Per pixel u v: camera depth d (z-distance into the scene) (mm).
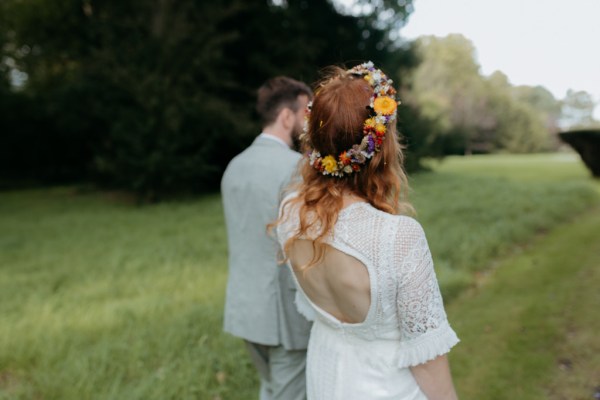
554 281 3865
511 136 38469
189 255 5113
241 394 2445
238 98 12844
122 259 5074
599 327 2885
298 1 12453
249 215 1734
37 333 3062
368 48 14086
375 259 957
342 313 1092
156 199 10844
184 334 2973
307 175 1154
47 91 15422
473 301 3621
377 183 1036
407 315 957
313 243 1048
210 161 13156
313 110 1071
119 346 2824
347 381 1110
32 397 2457
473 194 9055
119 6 11633
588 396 2219
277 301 1711
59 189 14914
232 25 11945
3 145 16969
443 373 1002
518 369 2523
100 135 13250
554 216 6723
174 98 10383
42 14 13578
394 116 995
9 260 5348
